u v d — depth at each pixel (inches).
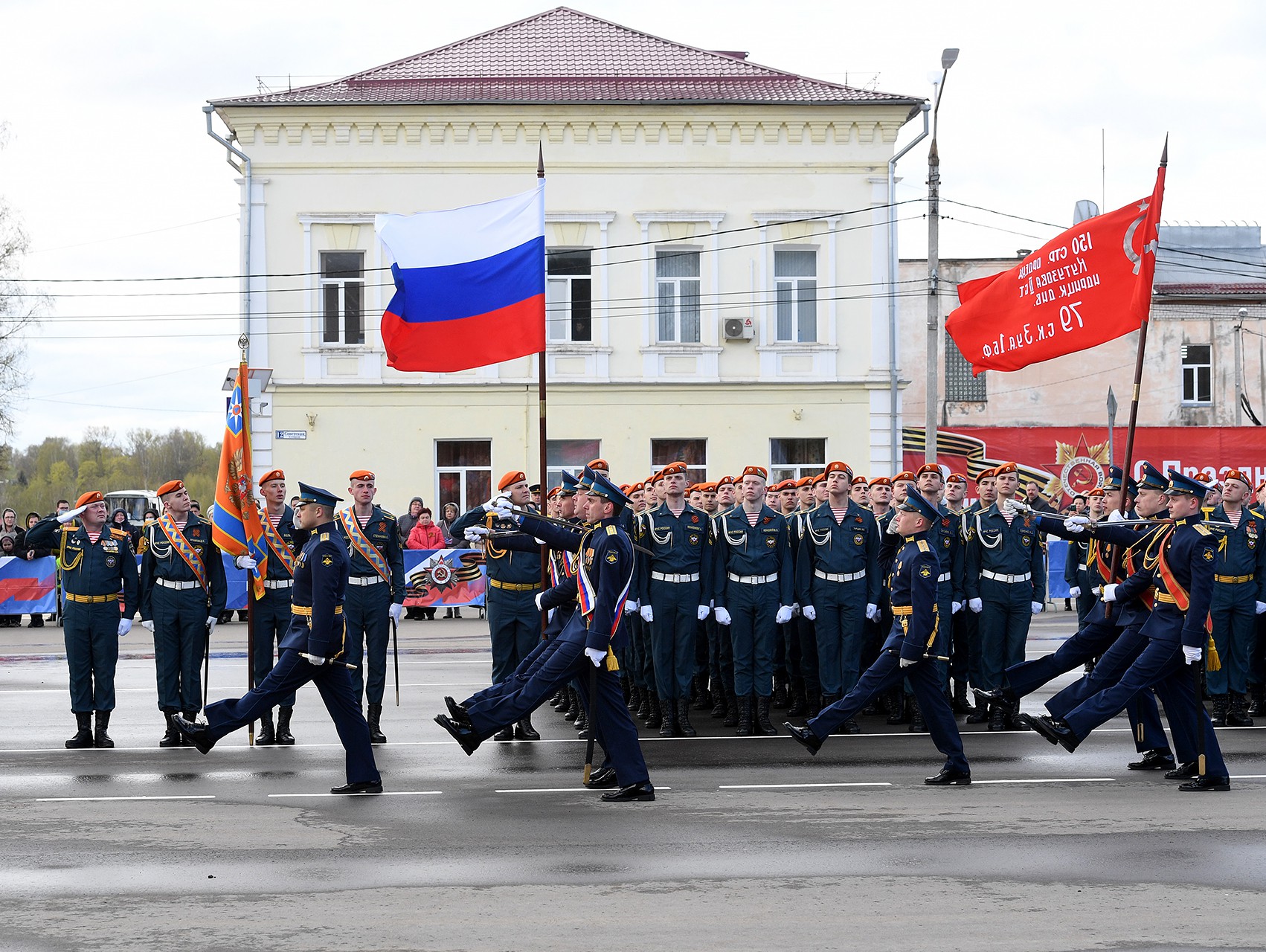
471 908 267.0
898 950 240.7
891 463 1151.0
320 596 377.7
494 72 1187.3
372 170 1120.8
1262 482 596.7
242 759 442.3
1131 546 421.7
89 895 278.5
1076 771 416.2
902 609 401.1
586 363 1138.0
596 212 1131.3
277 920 259.9
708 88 1162.6
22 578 954.7
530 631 490.0
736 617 500.4
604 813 355.6
